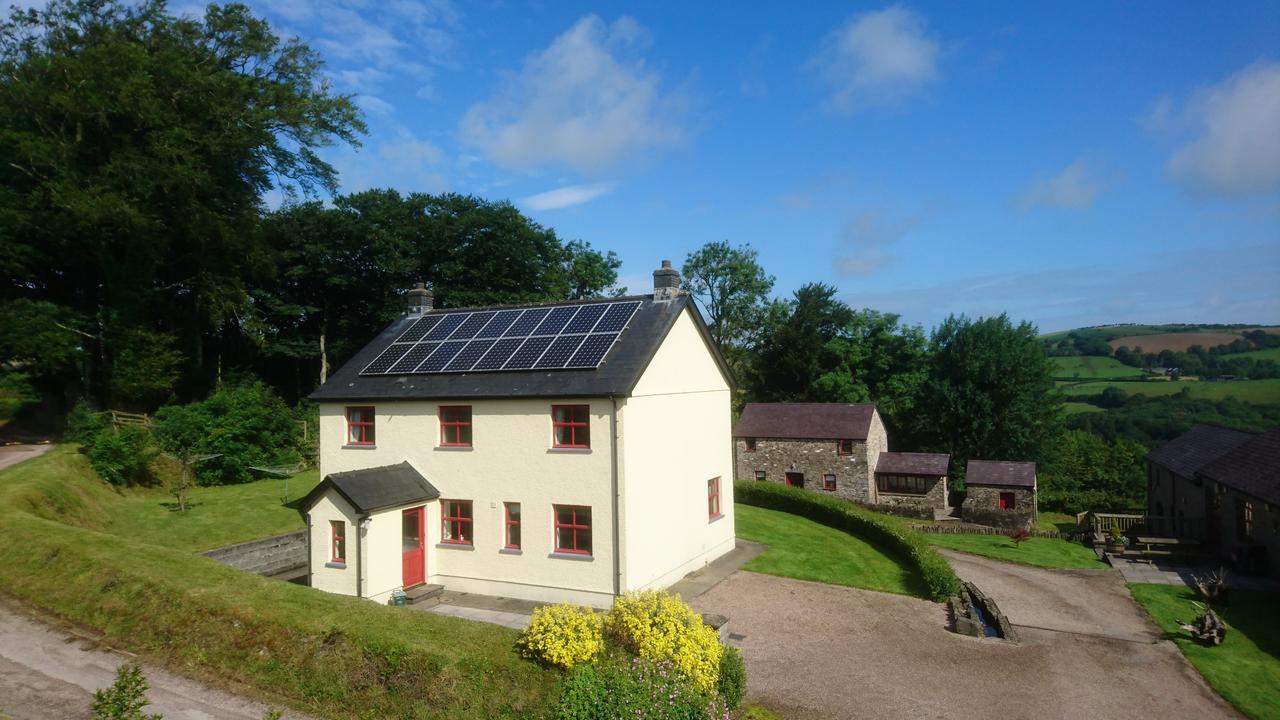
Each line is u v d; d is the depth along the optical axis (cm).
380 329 4781
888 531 2878
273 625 1295
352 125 3831
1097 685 1593
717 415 2631
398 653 1202
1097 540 3297
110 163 3116
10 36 3259
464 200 4800
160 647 1298
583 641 1216
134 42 3378
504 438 2105
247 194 3803
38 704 1084
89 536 1673
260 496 2850
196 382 3869
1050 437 5325
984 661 1698
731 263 6462
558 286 5134
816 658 1672
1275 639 1950
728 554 2659
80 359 3412
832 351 6369
